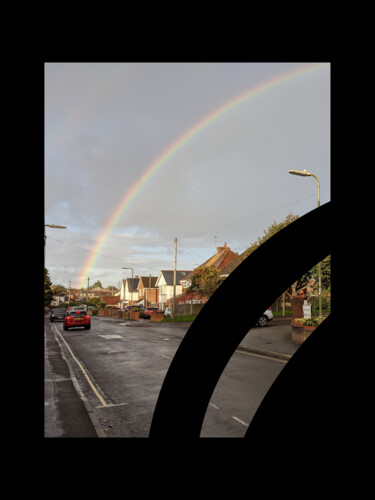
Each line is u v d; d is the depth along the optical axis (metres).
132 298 80.31
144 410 5.84
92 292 129.75
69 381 7.87
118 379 8.39
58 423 4.81
